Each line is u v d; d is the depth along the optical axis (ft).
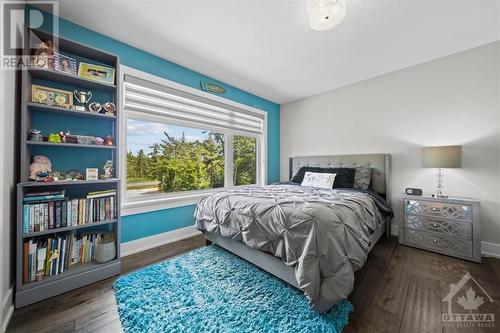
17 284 4.39
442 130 8.10
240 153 12.13
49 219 4.96
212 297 4.64
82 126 6.36
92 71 5.90
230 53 7.93
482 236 7.24
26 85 4.76
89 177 5.81
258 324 3.87
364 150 10.30
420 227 7.55
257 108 12.60
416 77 8.71
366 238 5.26
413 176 8.79
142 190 8.07
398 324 3.95
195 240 8.65
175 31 6.66
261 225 5.07
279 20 6.12
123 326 3.89
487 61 7.22
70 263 5.45
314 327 3.77
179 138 9.26
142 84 7.69
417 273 5.82
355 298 4.73
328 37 6.89
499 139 7.03
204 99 9.74
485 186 7.23
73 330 3.84
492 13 5.75
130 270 6.09
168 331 3.71
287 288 4.96
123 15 5.96
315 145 12.35
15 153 4.74
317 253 4.09
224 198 6.63
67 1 5.40
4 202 4.06
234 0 5.39
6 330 3.85
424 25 6.28
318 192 7.54
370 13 5.77
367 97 10.19
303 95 12.48
